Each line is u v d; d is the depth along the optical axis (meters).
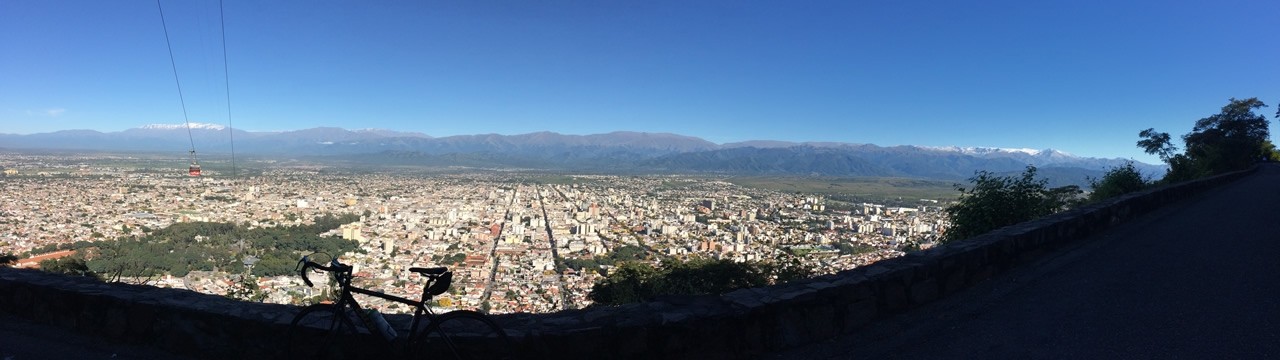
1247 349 4.48
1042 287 6.54
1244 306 5.60
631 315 4.35
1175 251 8.59
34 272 6.02
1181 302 5.79
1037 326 5.14
